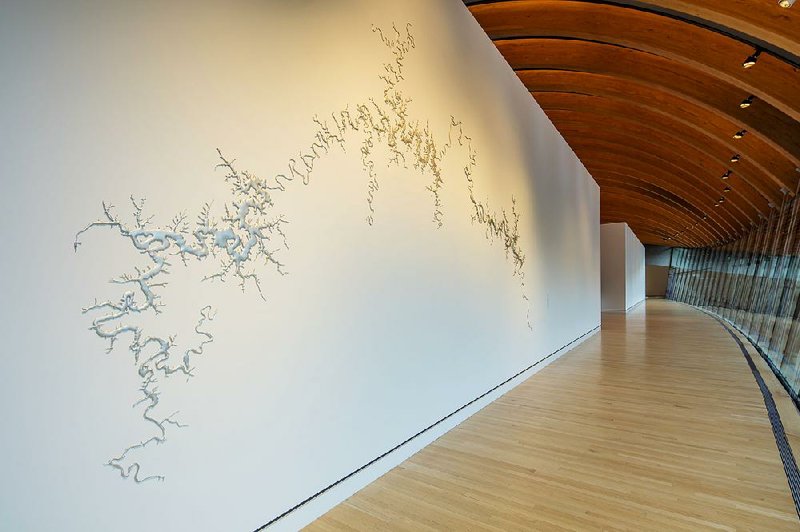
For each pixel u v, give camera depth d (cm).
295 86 218
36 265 131
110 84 149
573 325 725
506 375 442
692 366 563
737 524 202
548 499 228
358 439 245
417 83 316
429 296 317
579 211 781
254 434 189
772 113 748
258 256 195
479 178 402
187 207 169
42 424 130
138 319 153
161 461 157
